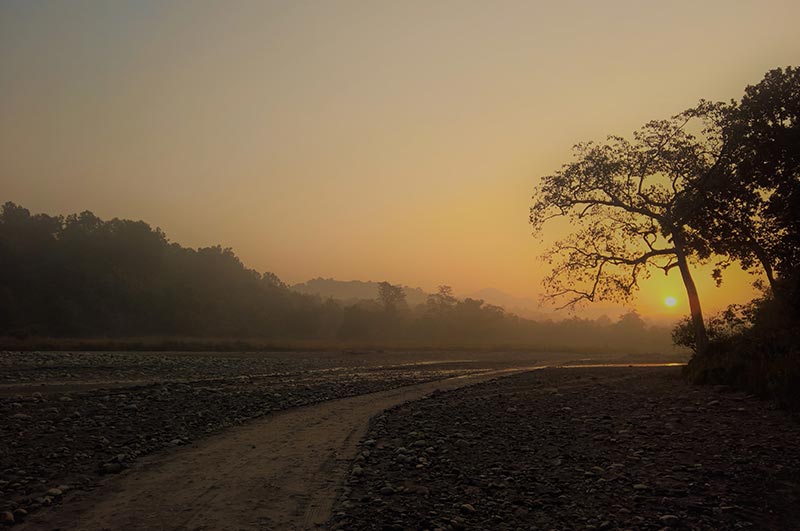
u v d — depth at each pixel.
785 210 24.33
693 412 15.83
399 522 7.50
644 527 7.31
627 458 10.91
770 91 24.94
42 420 14.67
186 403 18.69
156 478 9.70
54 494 8.61
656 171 28.98
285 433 14.12
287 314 133.25
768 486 8.84
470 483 9.44
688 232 29.27
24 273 109.25
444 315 142.12
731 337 25.52
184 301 123.56
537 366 48.00
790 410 14.75
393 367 43.66
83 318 106.75
